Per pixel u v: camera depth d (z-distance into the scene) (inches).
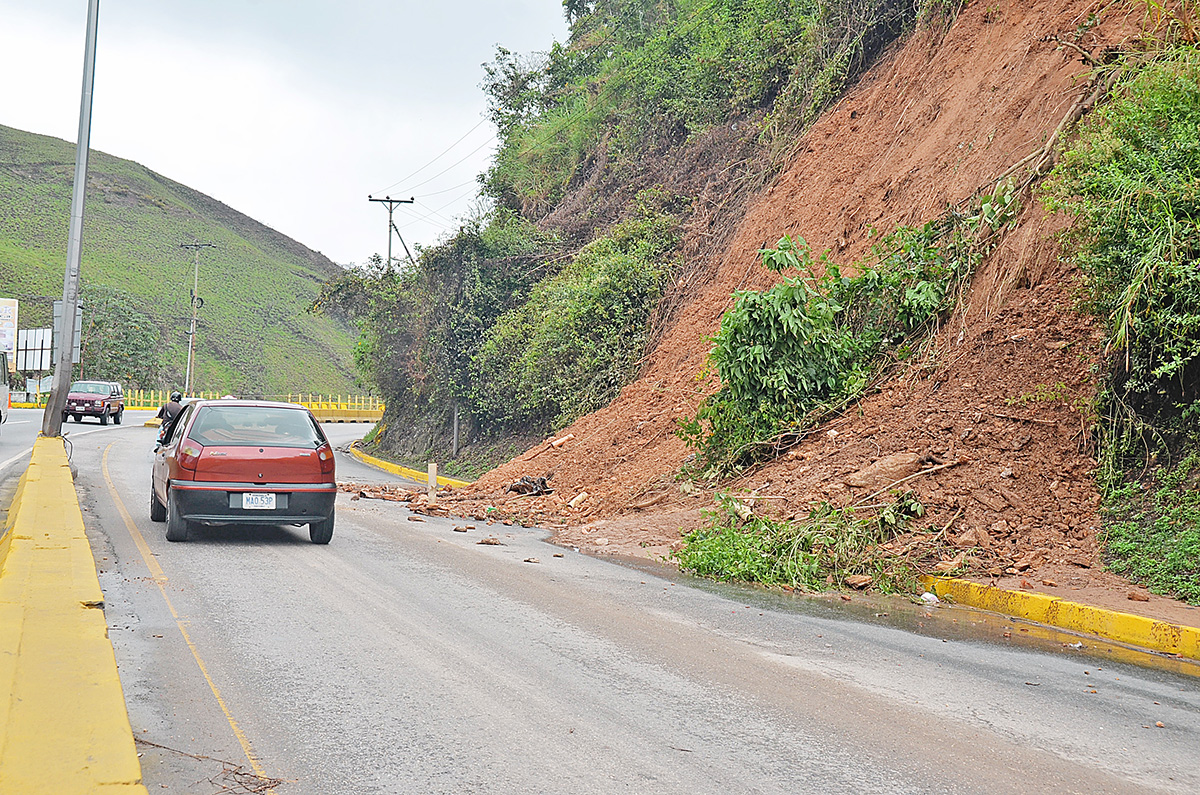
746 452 568.1
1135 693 240.2
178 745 173.5
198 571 344.5
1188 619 304.0
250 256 5467.5
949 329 549.6
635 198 1113.4
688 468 597.0
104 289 3230.8
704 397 701.9
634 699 212.5
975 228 574.2
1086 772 179.3
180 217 5649.6
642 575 390.3
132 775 143.6
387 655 240.5
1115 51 558.6
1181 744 199.5
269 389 3833.7
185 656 231.5
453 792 156.9
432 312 1238.3
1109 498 408.2
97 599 253.1
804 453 525.7
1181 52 442.9
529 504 653.9
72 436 1184.8
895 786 167.0
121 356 3068.4
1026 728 204.8
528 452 832.9
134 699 197.9
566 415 917.8
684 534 463.5
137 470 757.9
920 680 241.4
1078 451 437.1
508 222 1257.4
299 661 231.6
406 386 1425.9
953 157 657.0
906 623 318.7
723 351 577.9
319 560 383.9
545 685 220.4
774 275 770.8
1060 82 592.7
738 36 1094.4
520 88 1652.3
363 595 315.6
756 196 905.5
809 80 919.0
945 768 177.5
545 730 189.2
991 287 540.4
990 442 454.9
